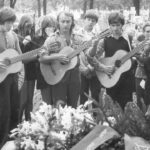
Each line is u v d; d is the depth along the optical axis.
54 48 6.50
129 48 6.70
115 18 6.49
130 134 3.17
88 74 6.89
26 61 6.54
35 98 9.16
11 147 3.56
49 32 7.14
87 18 7.65
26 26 7.29
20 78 6.85
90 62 6.62
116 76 6.59
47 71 6.62
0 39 6.27
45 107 3.56
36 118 3.53
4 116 6.14
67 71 6.59
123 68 6.59
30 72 7.20
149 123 3.17
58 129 3.45
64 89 6.66
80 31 7.29
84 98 7.25
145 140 3.03
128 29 9.76
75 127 3.47
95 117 3.56
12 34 6.46
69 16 6.57
